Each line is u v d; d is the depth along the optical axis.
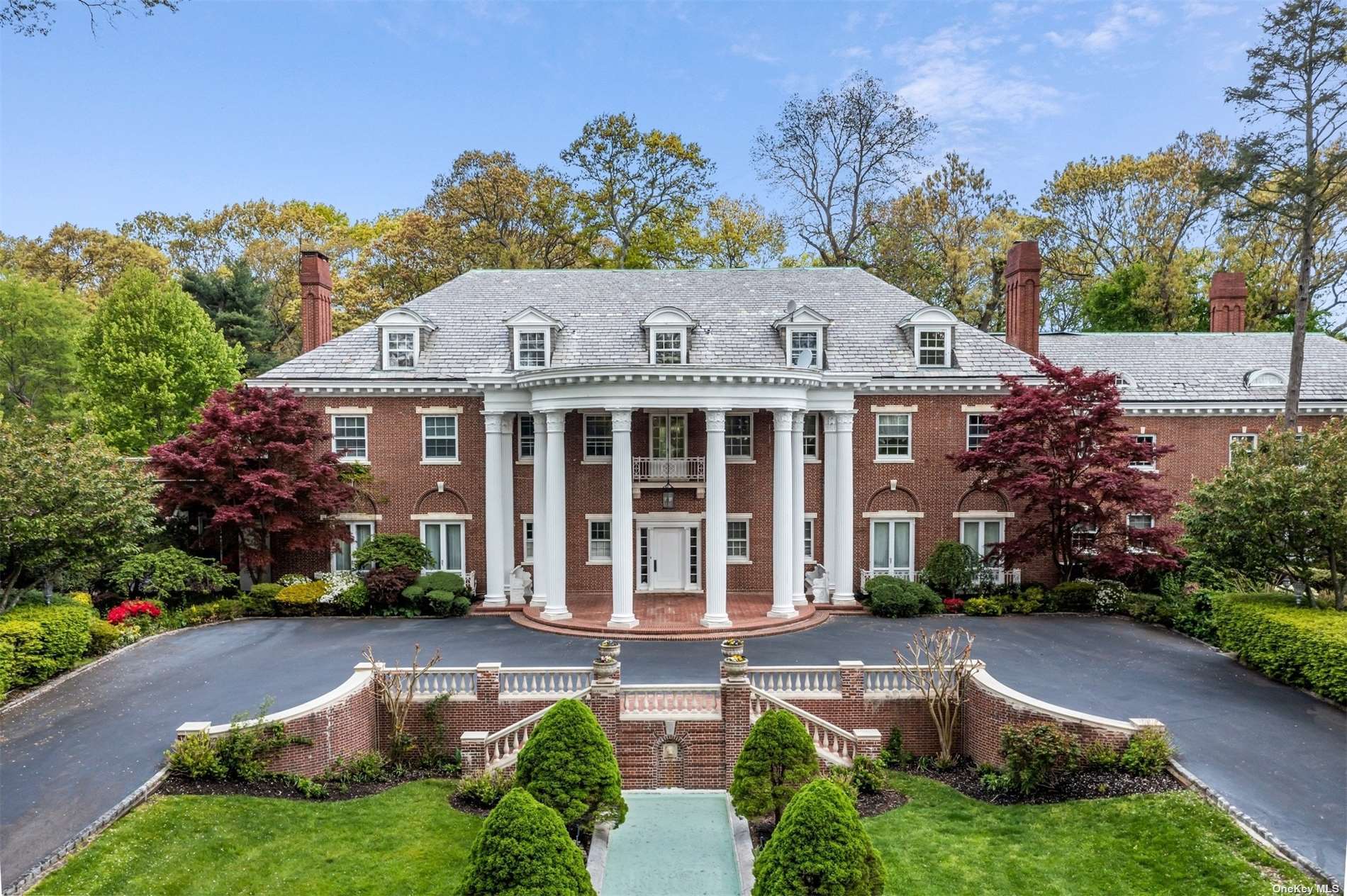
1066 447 26.98
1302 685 19.31
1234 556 21.95
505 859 10.20
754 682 19.33
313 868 13.12
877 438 30.12
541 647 23.42
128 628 24.00
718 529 25.06
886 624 26.50
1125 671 20.69
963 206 53.69
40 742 16.39
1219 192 31.45
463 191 51.28
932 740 18.88
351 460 30.23
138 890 12.01
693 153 53.12
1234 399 32.53
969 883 12.73
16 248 63.69
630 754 17.88
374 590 27.61
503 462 29.30
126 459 24.23
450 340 30.83
